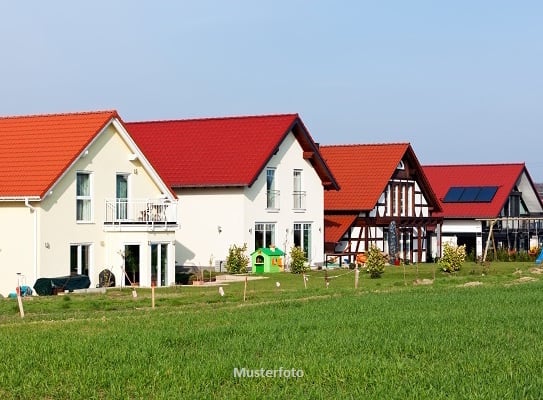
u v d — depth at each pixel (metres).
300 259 49.78
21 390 16.45
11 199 38.25
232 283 42.50
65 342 20.67
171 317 25.81
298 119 54.81
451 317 25.19
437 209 66.31
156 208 42.81
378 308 27.77
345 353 19.44
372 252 45.31
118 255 41.25
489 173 75.94
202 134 54.94
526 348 20.08
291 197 55.06
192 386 16.50
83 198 40.56
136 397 15.98
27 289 37.16
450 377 17.00
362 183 60.94
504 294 32.53
